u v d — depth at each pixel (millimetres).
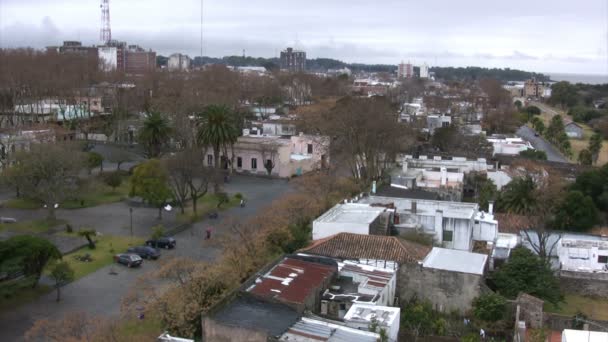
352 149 84938
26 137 84250
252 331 33062
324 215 55031
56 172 68688
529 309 42188
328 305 39594
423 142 117188
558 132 138625
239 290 37750
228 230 61844
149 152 94688
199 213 74062
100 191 82812
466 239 54719
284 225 55500
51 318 43406
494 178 85188
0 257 46125
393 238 47906
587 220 70812
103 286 50312
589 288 53500
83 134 122438
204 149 92438
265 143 99812
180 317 38344
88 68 155625
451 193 74875
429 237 53781
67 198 72250
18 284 46438
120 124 120125
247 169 100688
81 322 37938
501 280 48062
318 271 42812
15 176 67750
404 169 85625
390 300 43312
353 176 86312
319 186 74812
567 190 78312
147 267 55250
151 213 73688
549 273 50188
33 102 132500
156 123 92438
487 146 109875
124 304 41844
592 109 197000
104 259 56906
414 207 58031
